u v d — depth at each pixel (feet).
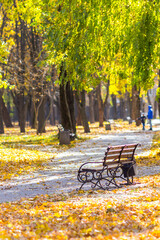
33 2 52.90
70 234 19.83
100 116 163.63
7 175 45.47
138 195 31.45
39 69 117.08
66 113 95.55
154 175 42.06
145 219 23.50
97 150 74.23
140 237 19.42
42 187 37.70
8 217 24.00
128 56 45.27
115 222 22.57
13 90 168.86
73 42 43.45
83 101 128.06
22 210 26.25
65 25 43.83
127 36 42.78
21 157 63.36
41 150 77.92
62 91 94.94
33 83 126.00
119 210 25.62
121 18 43.83
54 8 51.57
